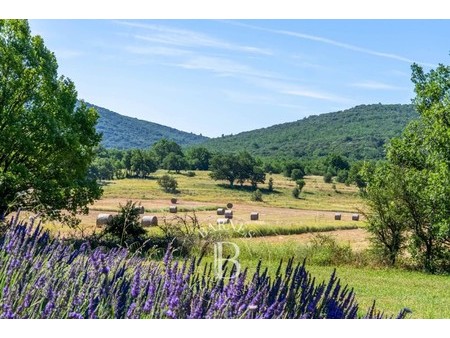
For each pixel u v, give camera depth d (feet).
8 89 77.05
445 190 89.56
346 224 167.84
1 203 67.77
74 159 83.92
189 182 489.26
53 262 14.51
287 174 603.67
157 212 224.33
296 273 15.67
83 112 86.94
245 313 13.38
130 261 16.52
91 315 12.51
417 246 94.48
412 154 102.99
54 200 77.87
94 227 114.93
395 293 59.16
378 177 98.99
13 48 76.64
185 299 13.41
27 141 75.05
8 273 13.48
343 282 63.62
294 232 140.05
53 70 82.89
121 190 383.65
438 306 50.88
